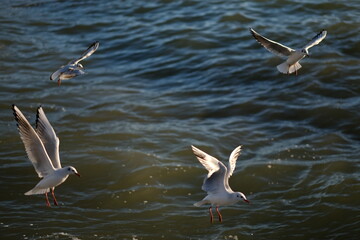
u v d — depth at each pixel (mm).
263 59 25172
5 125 21172
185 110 22219
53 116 21812
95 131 20875
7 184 18219
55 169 12961
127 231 16438
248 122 21422
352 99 22438
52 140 13203
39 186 12961
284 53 15609
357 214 16844
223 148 19922
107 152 19641
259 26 27516
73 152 19703
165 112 22094
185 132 20797
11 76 24656
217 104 22531
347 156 19359
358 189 17750
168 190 18016
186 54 26000
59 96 23188
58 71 14023
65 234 16266
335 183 18062
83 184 18344
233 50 26000
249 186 18250
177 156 19438
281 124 21250
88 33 28453
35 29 28922
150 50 26609
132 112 22094
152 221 16812
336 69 24156
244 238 16172
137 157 19312
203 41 26719
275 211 17156
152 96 23266
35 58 26266
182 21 28562
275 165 18984
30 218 16859
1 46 27078
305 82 23531
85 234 16297
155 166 18891
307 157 19406
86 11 30484
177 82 24266
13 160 19312
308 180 18328
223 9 29219
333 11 28578
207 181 12961
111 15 29859
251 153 19703
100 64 25969
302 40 26344
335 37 26516
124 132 20750
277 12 28750
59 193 17953
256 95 22969
